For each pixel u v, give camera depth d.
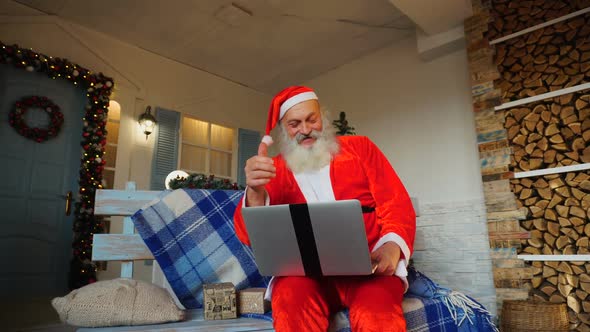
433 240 3.99
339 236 1.05
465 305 1.38
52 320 2.79
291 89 1.50
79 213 3.88
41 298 3.60
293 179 1.43
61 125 4.04
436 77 4.30
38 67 3.86
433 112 4.27
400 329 1.06
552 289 2.91
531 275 3.02
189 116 5.14
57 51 4.11
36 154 3.88
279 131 1.53
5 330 2.50
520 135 3.25
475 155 3.86
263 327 1.38
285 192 1.42
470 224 3.76
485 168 3.38
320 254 1.10
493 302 3.47
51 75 3.96
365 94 4.98
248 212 1.12
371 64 4.98
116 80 4.51
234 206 1.96
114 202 1.90
